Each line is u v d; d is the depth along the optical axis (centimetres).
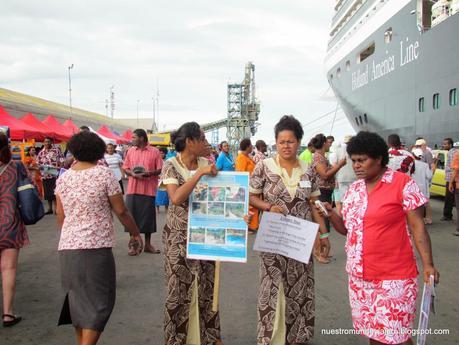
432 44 1781
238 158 916
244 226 332
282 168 350
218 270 355
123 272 602
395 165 795
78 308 314
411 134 1995
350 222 281
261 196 363
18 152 1416
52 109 2591
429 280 261
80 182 322
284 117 352
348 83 2841
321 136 645
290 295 346
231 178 335
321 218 362
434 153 1416
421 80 1881
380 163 272
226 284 554
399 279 268
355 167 275
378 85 2336
